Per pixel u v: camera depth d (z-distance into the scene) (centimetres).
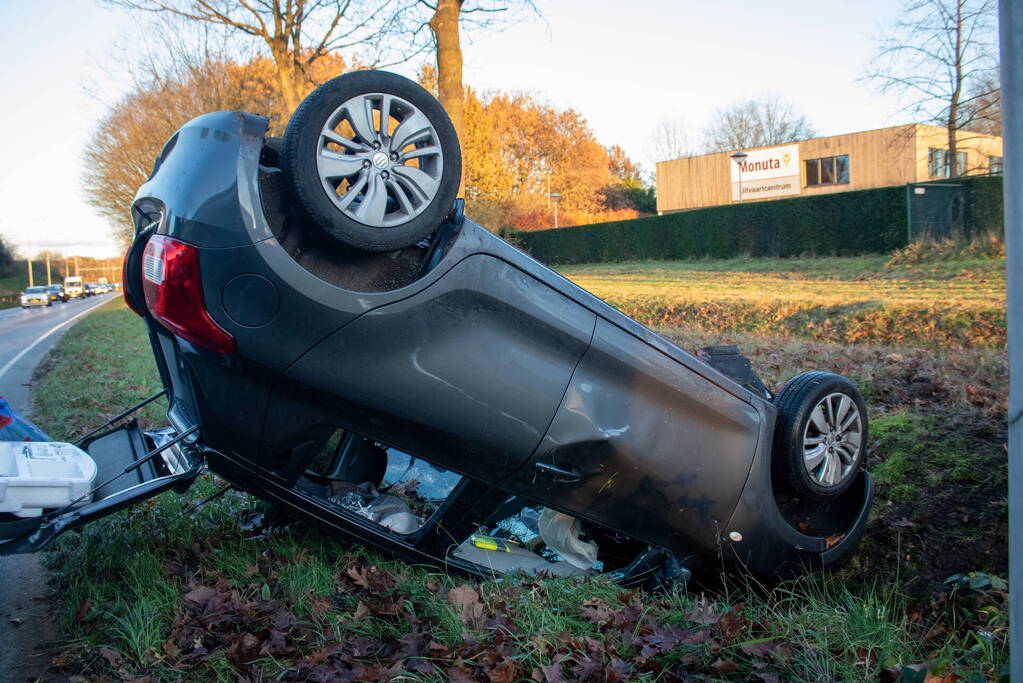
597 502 384
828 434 438
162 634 326
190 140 338
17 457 325
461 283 345
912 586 454
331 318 327
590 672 294
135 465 344
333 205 318
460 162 347
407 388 341
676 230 3145
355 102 321
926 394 697
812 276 2150
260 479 353
